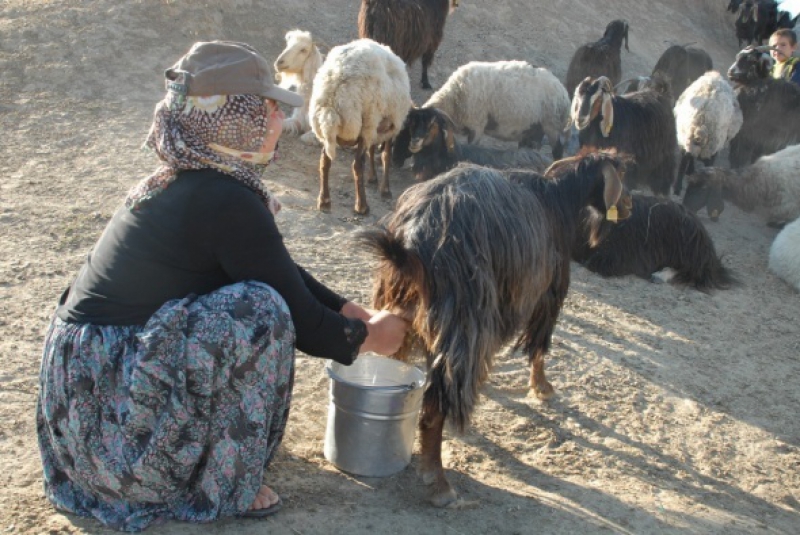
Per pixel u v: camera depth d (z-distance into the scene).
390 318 3.49
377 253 3.45
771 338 6.62
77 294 3.02
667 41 17.27
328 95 7.41
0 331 4.94
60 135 8.84
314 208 7.91
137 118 9.44
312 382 4.82
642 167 9.65
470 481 3.96
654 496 4.11
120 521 3.03
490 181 3.81
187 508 3.12
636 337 6.25
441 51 13.51
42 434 3.15
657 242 7.54
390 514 3.49
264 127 2.96
